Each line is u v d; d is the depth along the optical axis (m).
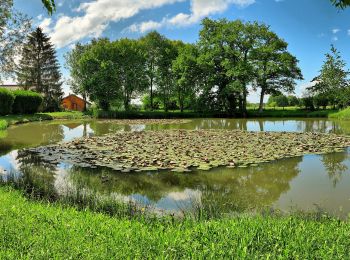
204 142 18.69
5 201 6.95
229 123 37.12
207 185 10.37
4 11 17.97
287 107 64.44
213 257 4.29
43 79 65.56
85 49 61.69
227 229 5.25
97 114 50.03
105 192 9.55
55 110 64.62
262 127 31.11
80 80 58.66
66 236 5.03
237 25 51.72
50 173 11.87
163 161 13.41
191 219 6.69
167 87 57.31
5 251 4.45
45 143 19.88
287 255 4.32
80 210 7.57
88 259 4.29
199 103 53.09
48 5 5.59
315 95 51.03
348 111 42.66
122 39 56.03
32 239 4.86
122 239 4.98
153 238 5.02
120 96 55.25
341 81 42.12
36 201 7.91
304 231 5.25
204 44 53.50
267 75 52.47
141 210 7.79
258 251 4.53
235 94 51.81
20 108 42.91
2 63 21.88
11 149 17.41
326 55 42.25
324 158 14.31
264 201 8.80
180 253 4.46
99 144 18.12
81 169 12.41
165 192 9.64
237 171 12.06
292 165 13.05
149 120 43.69
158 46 56.50
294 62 53.19
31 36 64.12
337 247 4.53
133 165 12.78
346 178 11.16
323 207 8.28
